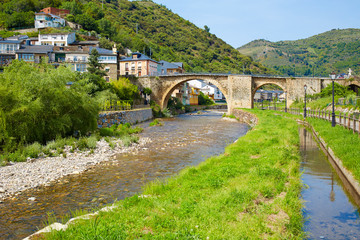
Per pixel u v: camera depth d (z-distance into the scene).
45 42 87.75
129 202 8.16
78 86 25.77
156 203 7.95
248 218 7.14
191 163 17.42
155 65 84.94
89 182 13.22
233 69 185.25
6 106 19.06
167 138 29.25
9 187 12.18
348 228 7.67
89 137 25.53
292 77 72.00
